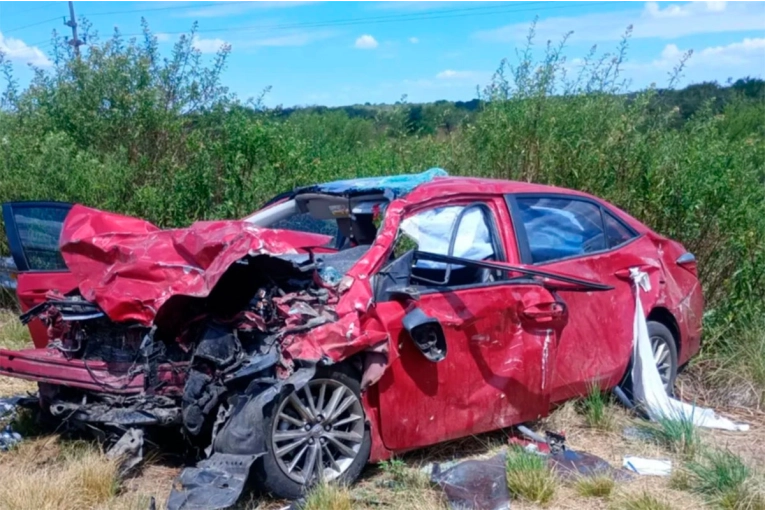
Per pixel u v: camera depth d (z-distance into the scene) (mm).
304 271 4957
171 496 4422
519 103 9562
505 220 5816
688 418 6051
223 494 4383
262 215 6527
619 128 8820
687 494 5020
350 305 4863
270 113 11258
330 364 4715
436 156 9961
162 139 11070
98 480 4730
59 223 6652
